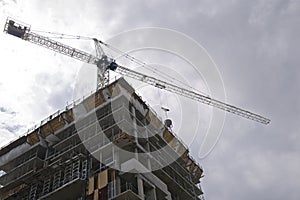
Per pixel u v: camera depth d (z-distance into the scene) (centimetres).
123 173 5484
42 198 5725
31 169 6725
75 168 5909
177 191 6481
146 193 5559
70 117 7044
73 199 5734
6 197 6494
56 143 7000
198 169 7638
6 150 7406
